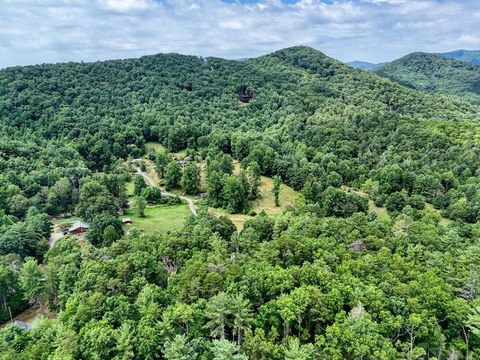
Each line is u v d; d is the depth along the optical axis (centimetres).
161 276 6228
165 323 4688
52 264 6725
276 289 5412
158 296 5328
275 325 5072
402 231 7825
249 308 5144
